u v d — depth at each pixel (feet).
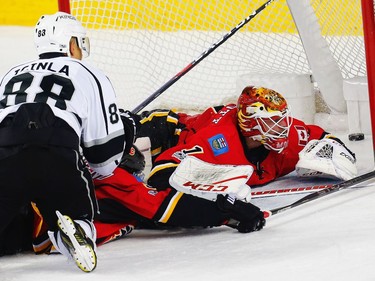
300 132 35.91
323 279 23.24
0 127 25.48
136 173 32.94
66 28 28.35
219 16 56.39
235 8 56.08
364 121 42.78
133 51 52.24
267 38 54.65
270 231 29.14
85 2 51.47
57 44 28.12
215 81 52.65
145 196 29.40
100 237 29.04
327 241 26.91
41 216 27.68
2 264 27.40
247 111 33.65
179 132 36.45
